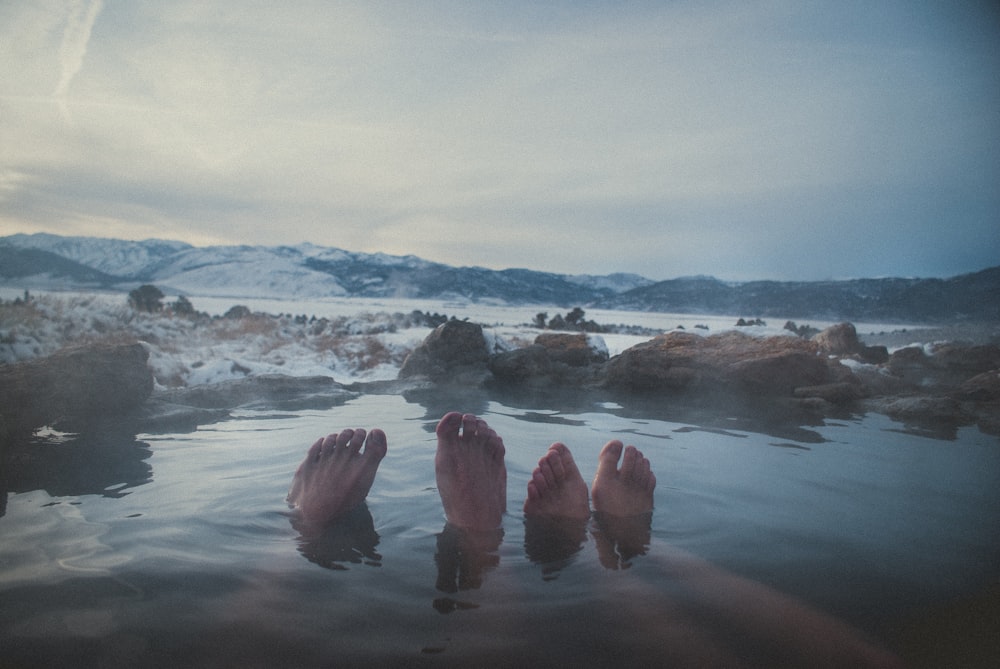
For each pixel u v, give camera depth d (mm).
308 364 8328
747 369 5809
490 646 1399
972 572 1857
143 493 2518
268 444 3463
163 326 10633
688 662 1349
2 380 4004
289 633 1438
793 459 3295
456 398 5559
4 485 2619
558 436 3816
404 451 3320
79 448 3350
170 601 1583
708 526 2248
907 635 1485
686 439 3791
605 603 1616
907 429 4258
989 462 3266
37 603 1557
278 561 1863
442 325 7406
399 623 1495
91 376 4258
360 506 2418
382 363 8562
